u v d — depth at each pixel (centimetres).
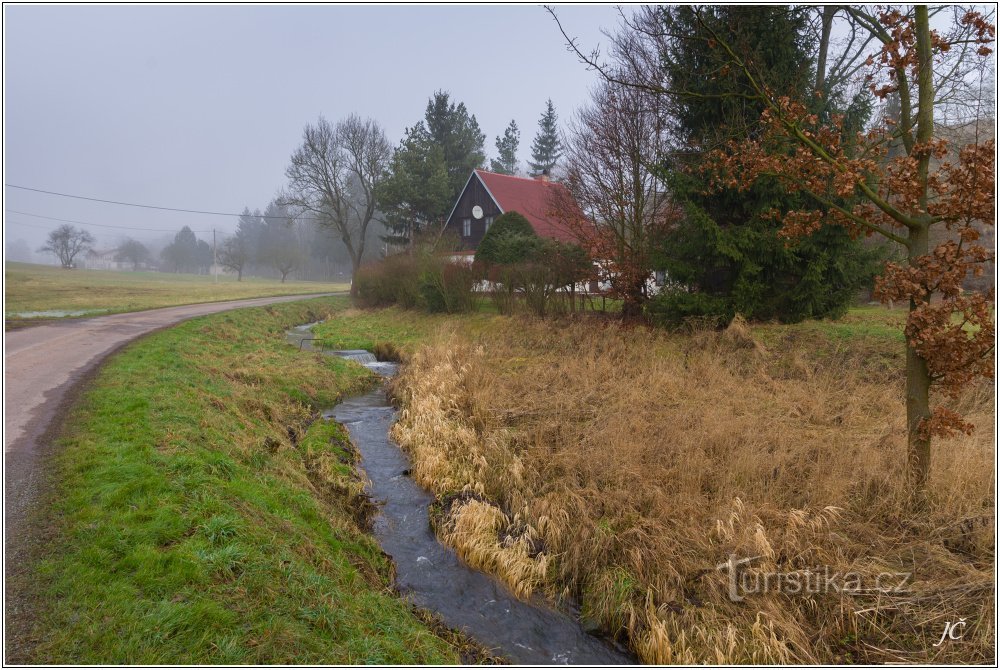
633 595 538
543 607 562
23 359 1254
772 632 472
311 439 957
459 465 847
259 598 432
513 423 1012
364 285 3111
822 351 1238
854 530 602
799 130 612
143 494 548
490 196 3544
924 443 624
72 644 356
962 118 876
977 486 636
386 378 1570
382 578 582
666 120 1557
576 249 1862
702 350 1338
